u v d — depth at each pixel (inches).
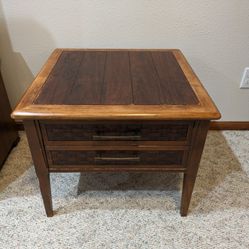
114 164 33.0
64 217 38.7
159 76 35.2
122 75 35.4
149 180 45.4
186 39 47.4
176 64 39.4
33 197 41.8
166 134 29.9
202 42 47.8
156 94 30.6
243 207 40.6
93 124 28.8
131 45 48.1
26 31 46.4
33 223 37.8
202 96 30.3
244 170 47.7
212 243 35.5
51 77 34.5
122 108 27.9
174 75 35.6
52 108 27.7
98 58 41.5
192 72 36.7
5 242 35.4
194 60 50.1
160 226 37.6
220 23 45.8
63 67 37.7
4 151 48.1
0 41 47.3
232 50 48.7
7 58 49.4
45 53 49.0
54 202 40.9
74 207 40.3
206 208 40.3
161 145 30.9
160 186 44.2
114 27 46.1
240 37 47.3
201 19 45.3
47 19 45.2
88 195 42.3
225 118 57.9
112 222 38.1
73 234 36.4
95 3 43.6
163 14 44.8
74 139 30.3
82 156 32.0
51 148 31.0
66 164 32.9
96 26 46.0
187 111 27.5
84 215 39.0
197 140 30.2
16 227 37.3
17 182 44.6
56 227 37.3
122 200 41.5
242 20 45.4
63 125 28.9
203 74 51.8
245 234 36.7
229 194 42.7
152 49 46.4
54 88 31.6
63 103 28.6
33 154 31.3
